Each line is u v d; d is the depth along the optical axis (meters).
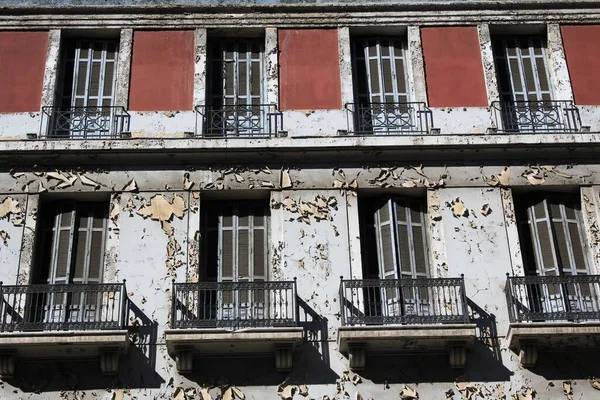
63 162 24.59
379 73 26.41
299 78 25.94
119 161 24.64
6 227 23.83
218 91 26.19
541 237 24.45
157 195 24.33
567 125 25.58
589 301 23.62
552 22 26.81
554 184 24.69
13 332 22.06
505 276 23.58
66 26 26.36
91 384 22.23
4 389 22.12
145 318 22.89
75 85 26.06
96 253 24.06
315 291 23.30
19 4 26.36
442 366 22.62
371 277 24.02
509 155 24.97
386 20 26.62
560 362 22.70
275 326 22.47
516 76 26.59
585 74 26.25
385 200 24.70
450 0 26.78
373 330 22.12
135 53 26.14
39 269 23.86
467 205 24.39
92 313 23.17
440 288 23.42
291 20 26.56
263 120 25.55
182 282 23.31
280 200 24.38
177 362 22.28
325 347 22.73
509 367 22.61
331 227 24.08
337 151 24.78
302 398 22.22
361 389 22.31
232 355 22.59
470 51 26.39
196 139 24.64
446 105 25.66
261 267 24.08
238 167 24.70
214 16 26.56
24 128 25.08
